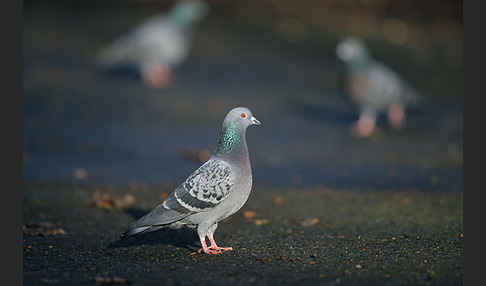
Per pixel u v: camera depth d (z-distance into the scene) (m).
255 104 16.20
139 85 17.80
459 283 5.41
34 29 23.03
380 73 13.41
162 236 7.16
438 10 26.67
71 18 24.86
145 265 6.06
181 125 14.16
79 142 12.57
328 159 11.79
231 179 6.19
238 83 18.31
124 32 23.06
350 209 8.42
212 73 19.28
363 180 10.30
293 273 5.73
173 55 17.64
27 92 16.06
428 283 5.41
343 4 27.50
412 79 18.34
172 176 10.48
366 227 7.48
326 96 17.31
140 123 14.21
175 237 7.13
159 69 18.06
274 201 8.94
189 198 6.15
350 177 10.52
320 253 6.41
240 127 6.35
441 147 12.65
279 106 16.14
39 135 12.94
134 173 10.60
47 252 6.53
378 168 11.13
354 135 13.67
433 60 20.36
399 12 26.80
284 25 24.66
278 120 14.86
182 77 18.83
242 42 22.62
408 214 8.05
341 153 12.24
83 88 16.92
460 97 16.88
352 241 6.86
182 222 6.35
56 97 15.89
